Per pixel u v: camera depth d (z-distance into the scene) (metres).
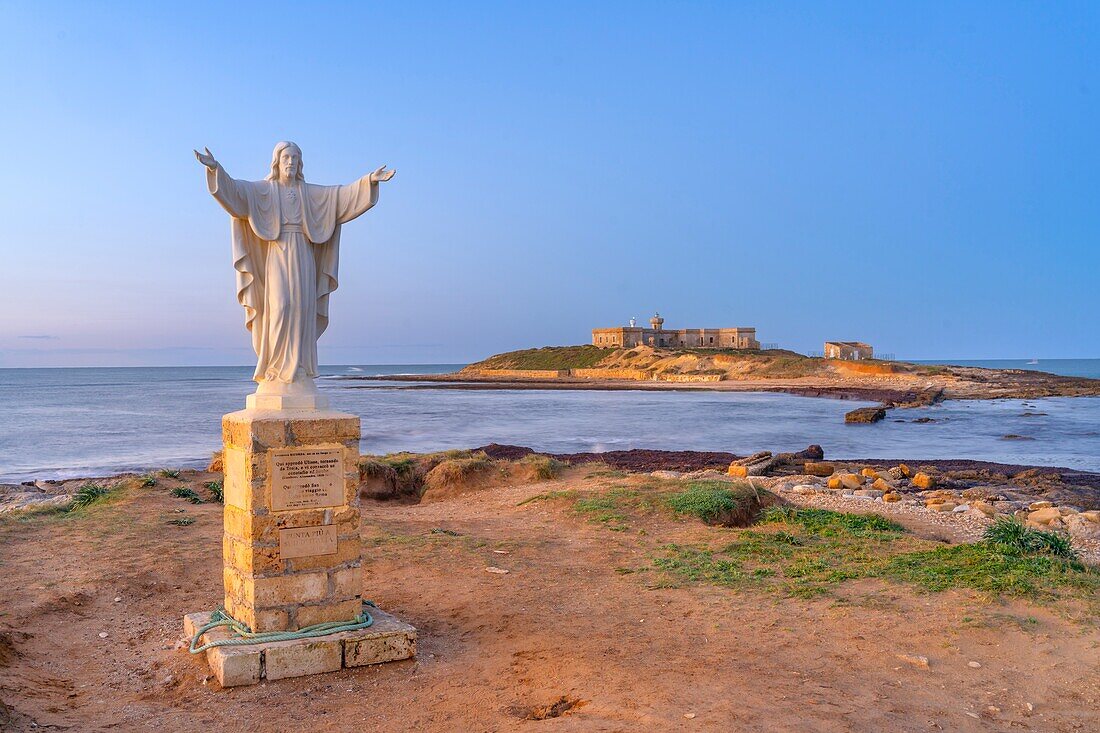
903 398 70.12
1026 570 9.93
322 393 7.85
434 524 14.41
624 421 50.38
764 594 9.40
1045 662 7.13
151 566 10.89
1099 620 8.12
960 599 8.88
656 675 6.84
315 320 7.99
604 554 11.79
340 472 7.66
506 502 16.77
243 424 7.44
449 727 6.04
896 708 6.18
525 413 58.22
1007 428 44.72
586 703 6.30
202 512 14.97
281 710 6.44
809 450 29.53
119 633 8.50
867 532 13.02
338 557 7.67
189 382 148.88
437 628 8.58
